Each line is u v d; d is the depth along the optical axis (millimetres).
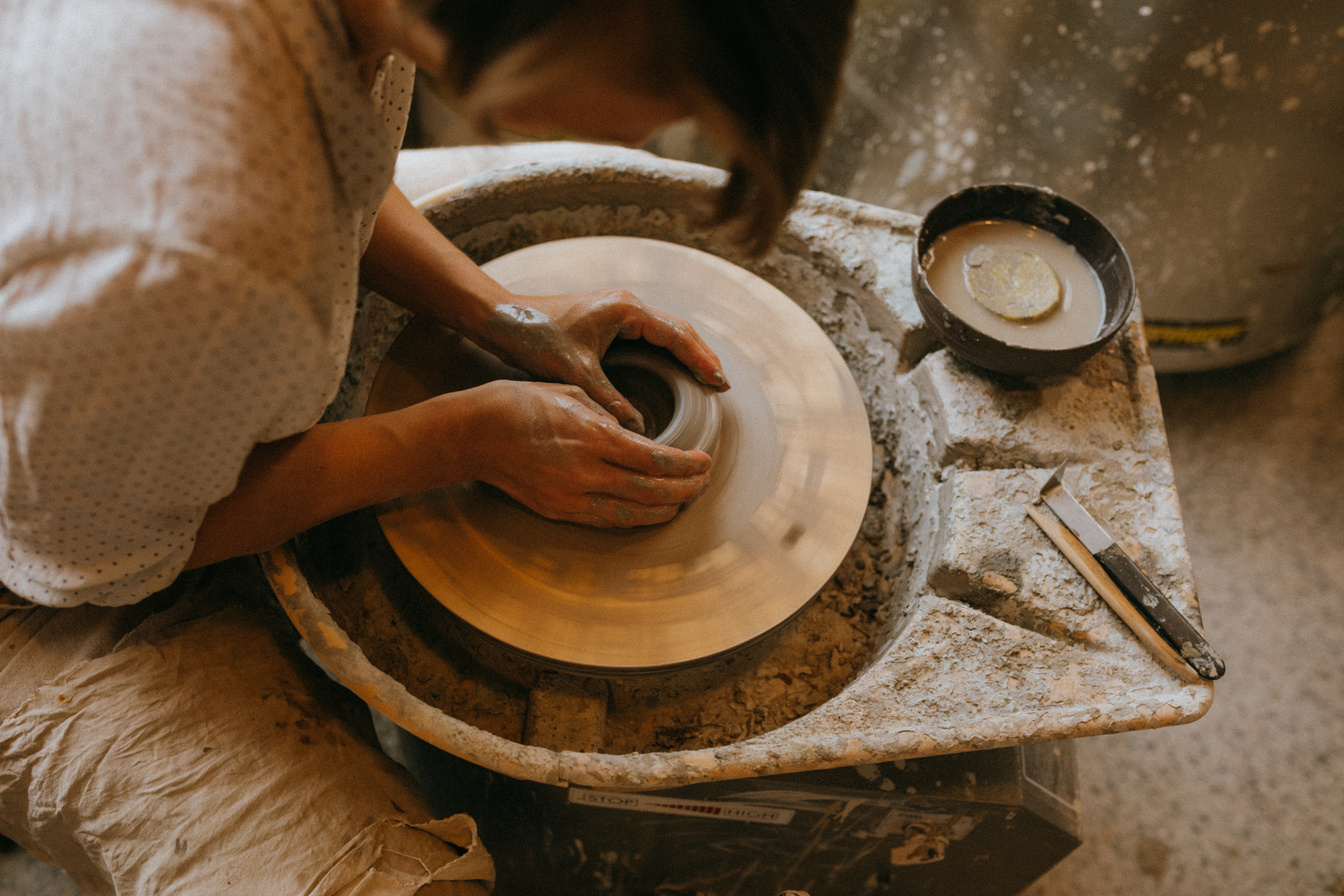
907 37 1806
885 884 1379
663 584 1145
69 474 662
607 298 1176
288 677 1072
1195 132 1678
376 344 1390
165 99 552
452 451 989
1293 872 1708
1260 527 2104
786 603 1147
